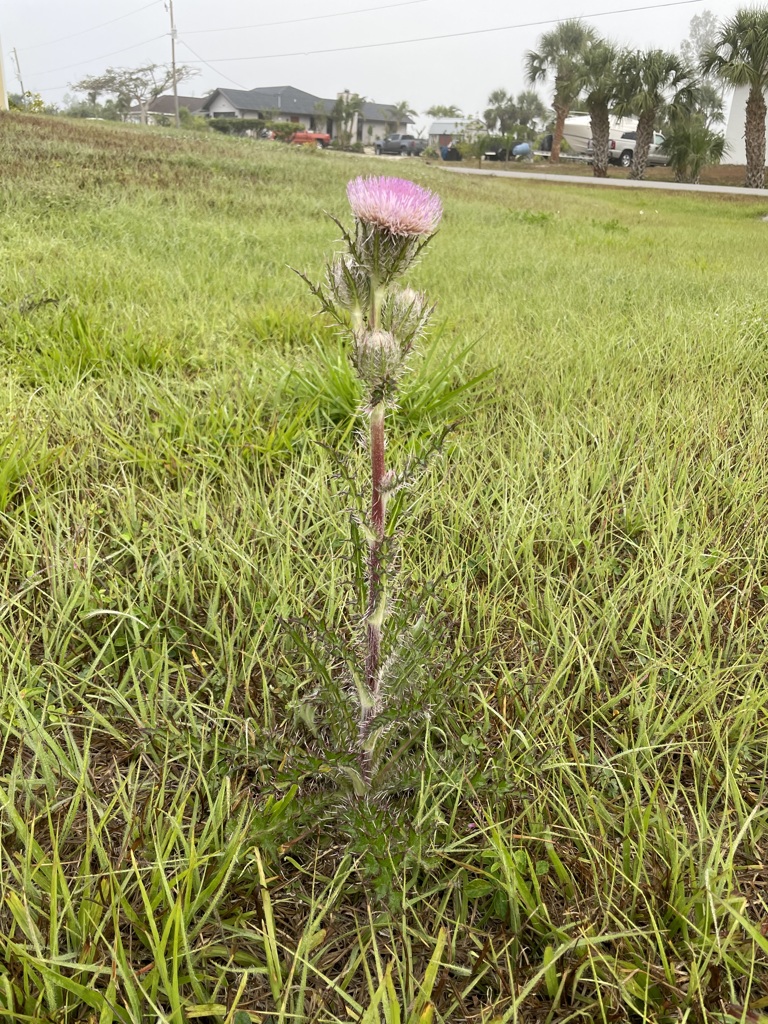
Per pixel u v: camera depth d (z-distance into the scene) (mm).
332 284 1403
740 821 1833
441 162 55469
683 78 40375
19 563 2723
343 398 4152
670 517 2977
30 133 19938
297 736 2109
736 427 4031
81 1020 1435
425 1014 1297
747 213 27812
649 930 1596
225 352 4977
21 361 4598
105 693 2234
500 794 1823
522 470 3523
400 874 1689
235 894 1685
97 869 1735
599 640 2529
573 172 49375
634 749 1898
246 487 3184
